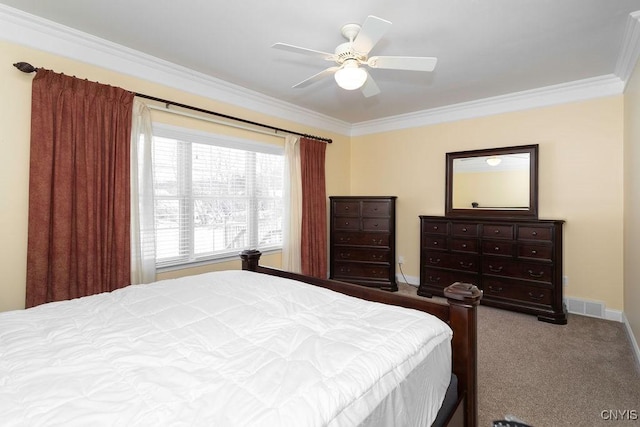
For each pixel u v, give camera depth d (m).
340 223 4.59
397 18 2.20
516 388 2.10
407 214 4.75
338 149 5.03
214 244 3.50
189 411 0.80
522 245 3.41
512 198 3.80
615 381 2.17
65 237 2.31
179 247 3.21
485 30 2.35
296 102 4.05
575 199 3.47
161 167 3.05
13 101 2.21
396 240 4.86
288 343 1.18
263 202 4.01
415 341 1.22
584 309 3.42
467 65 2.95
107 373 0.98
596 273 3.37
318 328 1.32
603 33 2.39
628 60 2.71
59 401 0.84
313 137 4.43
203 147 3.38
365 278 4.47
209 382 0.93
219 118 3.42
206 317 1.42
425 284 4.16
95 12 2.16
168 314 1.45
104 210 2.52
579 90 3.40
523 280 3.41
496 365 2.39
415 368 1.15
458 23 2.26
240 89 3.53
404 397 1.07
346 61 2.12
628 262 2.95
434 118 4.41
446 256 3.97
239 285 1.91
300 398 0.86
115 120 2.57
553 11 2.12
